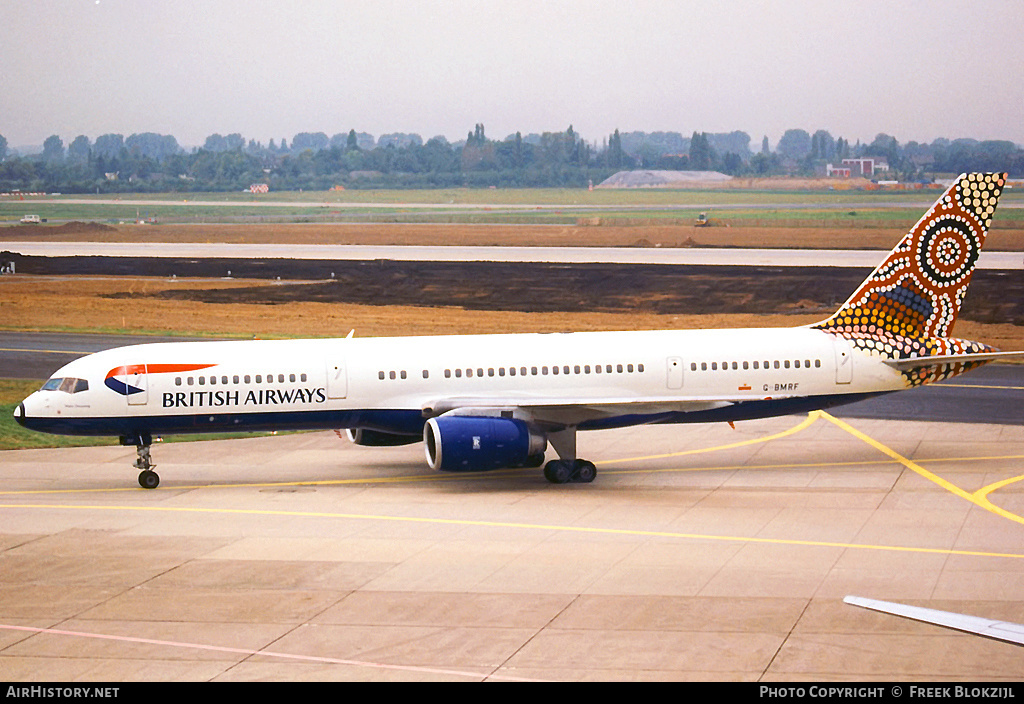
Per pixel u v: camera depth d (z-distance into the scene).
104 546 126.50
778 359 167.38
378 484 160.75
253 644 95.00
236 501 149.75
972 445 183.12
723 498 149.00
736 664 88.81
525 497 150.75
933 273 172.25
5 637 97.19
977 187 169.75
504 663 89.88
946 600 104.25
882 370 169.50
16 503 149.12
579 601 105.31
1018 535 128.12
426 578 113.25
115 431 155.12
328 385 158.62
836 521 135.50
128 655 92.62
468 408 155.00
